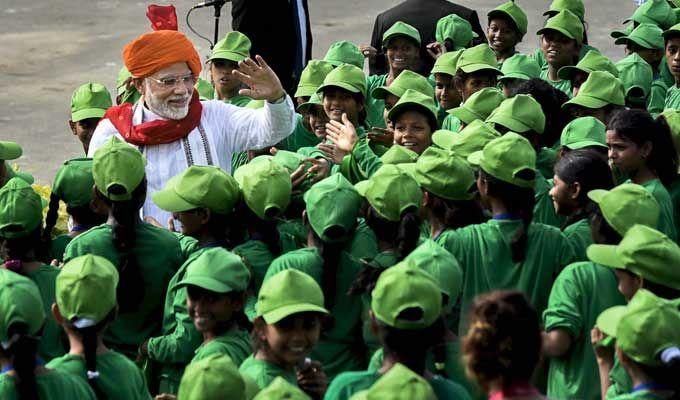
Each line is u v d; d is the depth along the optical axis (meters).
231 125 11.70
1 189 9.02
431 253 8.33
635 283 8.05
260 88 11.37
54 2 29.14
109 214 9.45
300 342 7.44
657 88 15.05
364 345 8.99
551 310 8.40
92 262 7.55
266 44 18.09
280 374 7.52
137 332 9.36
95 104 13.63
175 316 8.77
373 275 8.35
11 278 7.25
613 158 10.35
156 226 10.02
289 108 11.55
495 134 10.89
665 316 6.78
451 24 16.38
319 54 25.22
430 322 7.04
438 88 14.68
